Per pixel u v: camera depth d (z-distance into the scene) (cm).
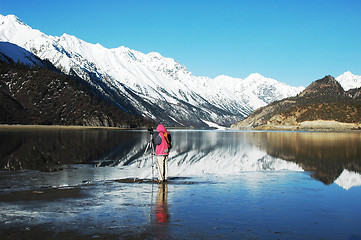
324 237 800
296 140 5759
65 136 5816
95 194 1256
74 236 787
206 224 884
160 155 1573
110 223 888
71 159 2527
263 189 1386
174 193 1289
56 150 3188
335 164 2358
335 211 1033
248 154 3169
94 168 2067
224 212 1006
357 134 8875
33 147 3391
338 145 4375
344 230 851
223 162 2528
